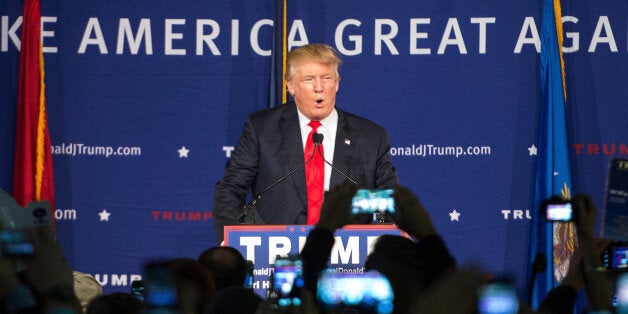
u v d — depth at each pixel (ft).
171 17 38.60
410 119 38.34
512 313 11.34
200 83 38.60
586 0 37.99
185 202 38.55
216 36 38.60
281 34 37.42
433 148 38.27
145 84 38.60
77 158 38.50
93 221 38.50
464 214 38.14
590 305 15.11
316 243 13.73
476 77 38.17
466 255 38.06
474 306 11.36
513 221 38.04
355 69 38.37
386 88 38.37
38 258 13.34
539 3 38.04
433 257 13.46
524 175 38.06
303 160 28.66
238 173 28.76
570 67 38.06
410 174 38.37
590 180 38.01
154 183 38.58
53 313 12.62
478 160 38.14
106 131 38.60
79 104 38.55
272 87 37.42
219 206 28.25
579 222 15.55
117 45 38.60
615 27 37.93
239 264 19.77
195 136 38.60
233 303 12.74
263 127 29.19
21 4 38.50
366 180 28.43
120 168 38.60
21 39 37.86
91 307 14.12
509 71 38.11
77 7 38.58
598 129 37.99
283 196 28.19
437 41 38.24
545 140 36.99
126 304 14.15
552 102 36.88
